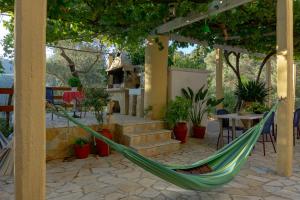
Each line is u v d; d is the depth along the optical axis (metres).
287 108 4.36
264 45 8.81
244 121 6.59
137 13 5.71
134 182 4.12
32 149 1.92
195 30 7.23
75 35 6.81
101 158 5.46
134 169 4.77
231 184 4.05
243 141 4.19
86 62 18.89
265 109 6.63
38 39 1.93
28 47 1.89
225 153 4.03
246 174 4.52
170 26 6.48
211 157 3.89
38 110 1.94
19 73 1.88
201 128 7.61
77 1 4.54
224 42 8.70
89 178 4.29
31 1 1.90
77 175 4.43
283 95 4.40
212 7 5.22
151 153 5.84
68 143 5.56
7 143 4.66
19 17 1.88
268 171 4.68
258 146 6.70
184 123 7.09
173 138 7.08
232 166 3.68
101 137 2.71
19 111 1.89
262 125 4.47
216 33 7.65
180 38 7.73
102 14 5.64
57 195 3.60
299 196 3.60
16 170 1.91
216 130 9.05
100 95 6.47
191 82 8.02
